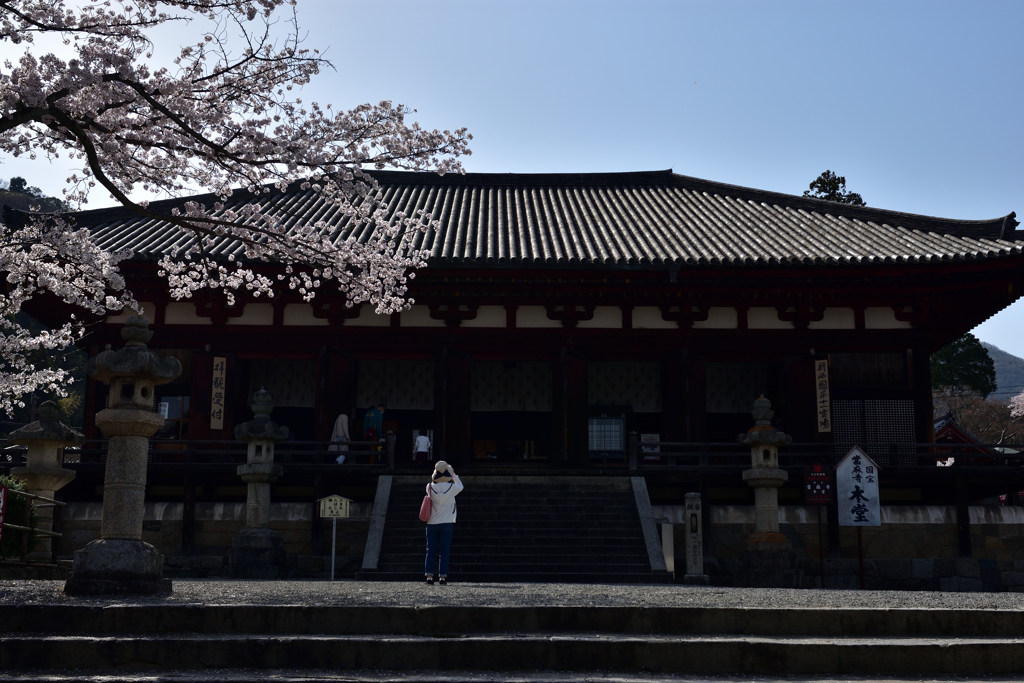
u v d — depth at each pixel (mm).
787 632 7246
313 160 11922
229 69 11648
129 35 11570
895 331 23406
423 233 24406
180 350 23234
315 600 7500
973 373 56688
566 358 22938
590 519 18594
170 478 20281
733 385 26562
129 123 11508
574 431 22625
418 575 16469
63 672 6188
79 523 19266
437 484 11555
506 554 17219
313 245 13664
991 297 22953
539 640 6605
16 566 10812
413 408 26906
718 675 6559
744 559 17375
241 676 6094
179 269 15719
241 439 17844
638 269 21672
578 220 27203
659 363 27328
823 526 19797
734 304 23578
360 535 19266
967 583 19391
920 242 23500
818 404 22609
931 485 21172
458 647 6531
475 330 23375
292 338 23125
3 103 10227
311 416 26625
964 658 6719
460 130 12367
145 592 8039
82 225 23875
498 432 28969
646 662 6602
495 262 21344
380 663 6469
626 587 11391
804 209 28219
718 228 25938
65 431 13250
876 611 7293
